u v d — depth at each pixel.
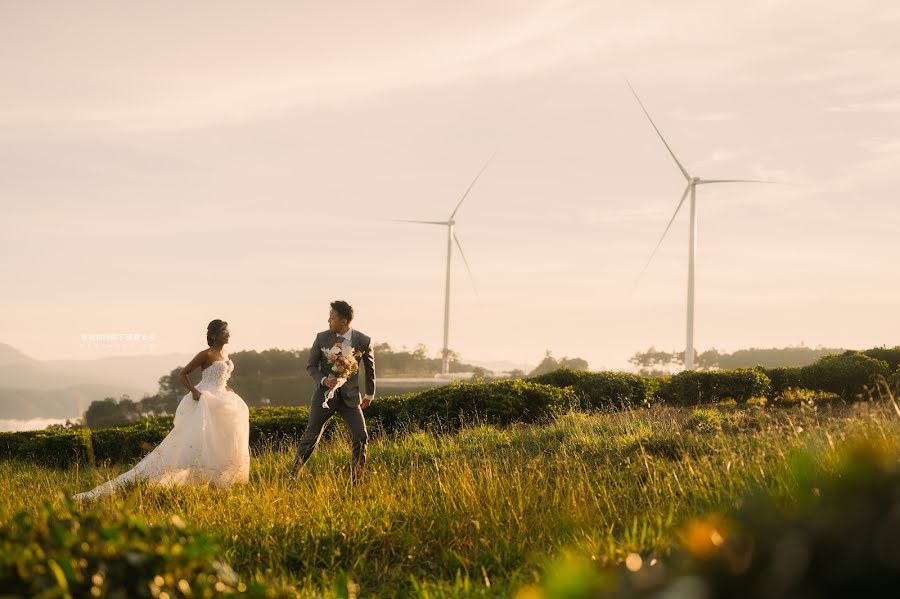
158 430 13.86
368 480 7.78
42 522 2.65
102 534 2.46
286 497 6.34
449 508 6.06
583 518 5.41
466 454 9.61
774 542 1.15
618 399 15.48
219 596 2.46
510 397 13.95
